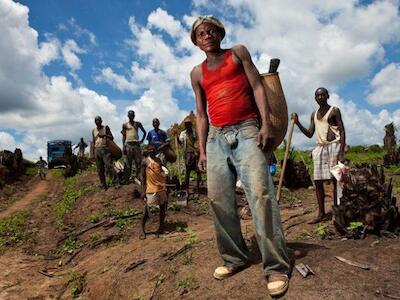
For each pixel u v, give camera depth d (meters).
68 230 10.16
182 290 4.40
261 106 3.84
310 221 6.41
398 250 4.24
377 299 3.37
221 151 4.05
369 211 5.02
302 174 12.34
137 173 12.32
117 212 10.36
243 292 3.86
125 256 6.95
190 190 12.01
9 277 7.49
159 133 12.28
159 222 8.91
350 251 4.32
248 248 4.79
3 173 24.00
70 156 25.81
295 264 4.05
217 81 4.01
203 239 6.96
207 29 4.01
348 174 5.73
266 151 3.89
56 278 7.36
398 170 13.84
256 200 3.79
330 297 3.45
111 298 5.67
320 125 6.41
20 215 13.35
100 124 12.62
